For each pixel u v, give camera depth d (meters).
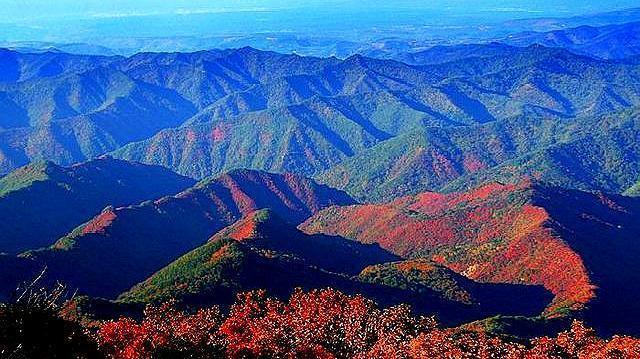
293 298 92.19
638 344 64.31
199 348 58.94
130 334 60.31
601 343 67.38
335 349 67.56
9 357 37.97
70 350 42.25
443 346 63.19
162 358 57.03
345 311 78.94
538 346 68.19
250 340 63.34
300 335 66.38
